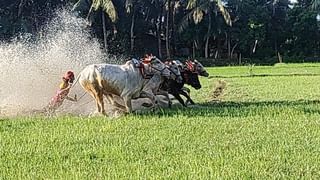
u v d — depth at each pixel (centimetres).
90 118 1373
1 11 5203
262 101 1858
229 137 1038
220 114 1388
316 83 2823
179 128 1158
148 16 5581
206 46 6072
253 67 5041
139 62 1516
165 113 1444
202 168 778
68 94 1667
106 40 4969
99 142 1016
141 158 866
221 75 3822
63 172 782
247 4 6212
